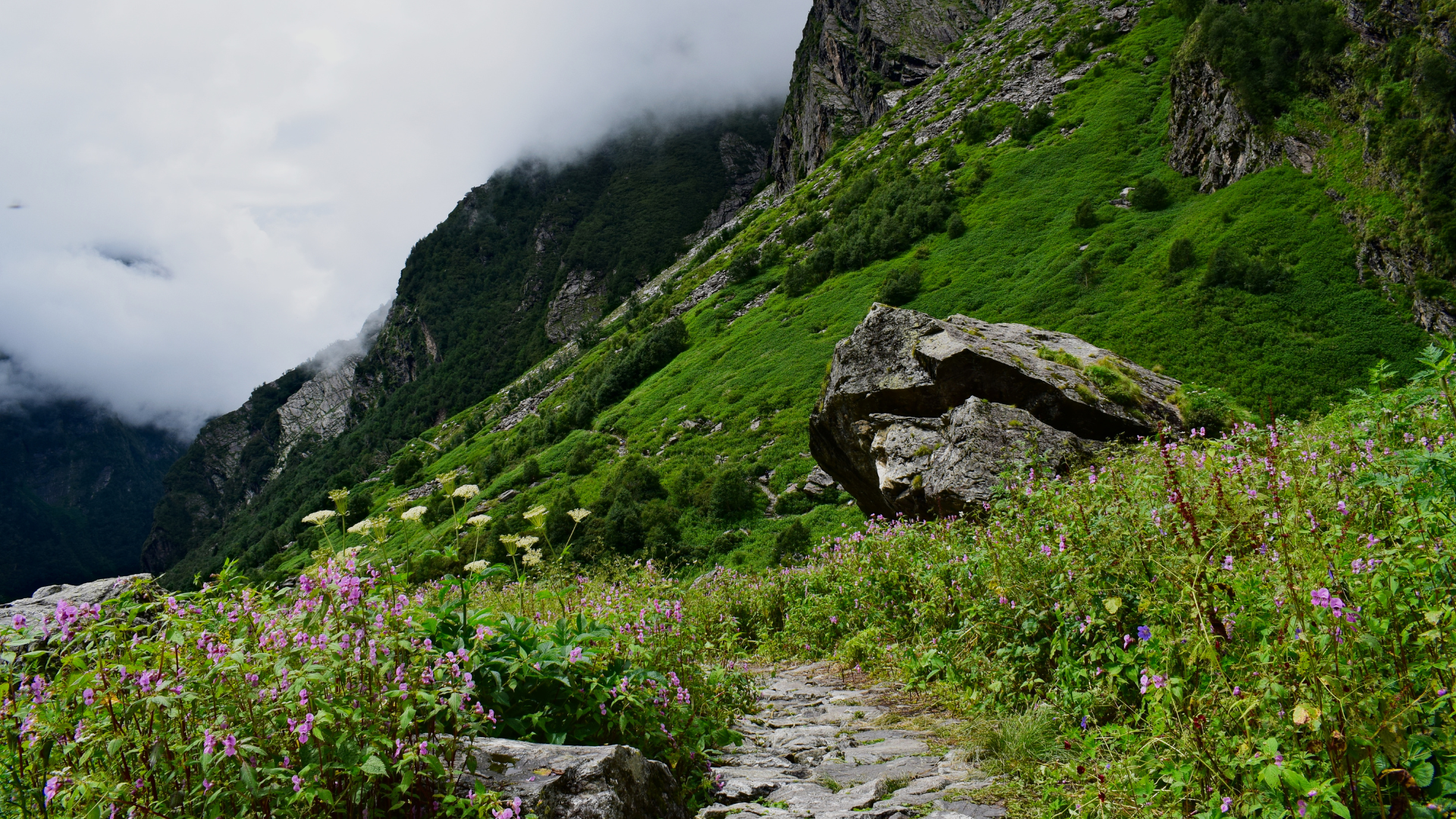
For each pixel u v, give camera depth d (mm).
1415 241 47000
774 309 100500
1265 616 3227
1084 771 3533
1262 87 63844
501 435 130875
